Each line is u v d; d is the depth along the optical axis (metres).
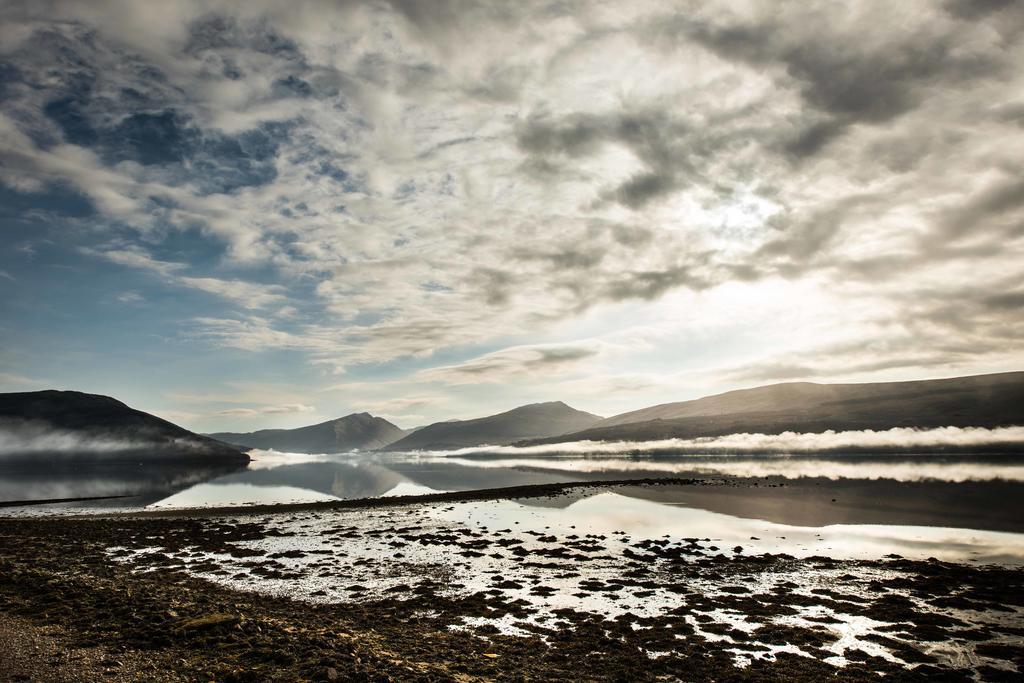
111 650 15.39
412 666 14.86
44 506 70.00
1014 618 21.83
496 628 21.09
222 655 15.06
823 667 17.08
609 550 35.78
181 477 139.75
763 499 61.19
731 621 21.92
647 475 109.12
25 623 18.03
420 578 29.38
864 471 100.94
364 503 65.31
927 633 20.25
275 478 132.00
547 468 153.25
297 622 20.00
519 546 37.41
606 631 20.80
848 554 33.38
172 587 25.62
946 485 70.81
